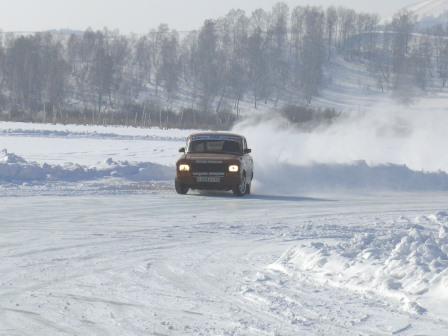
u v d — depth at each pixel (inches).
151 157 3447.3
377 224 1422.2
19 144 4190.5
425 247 864.9
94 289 802.2
